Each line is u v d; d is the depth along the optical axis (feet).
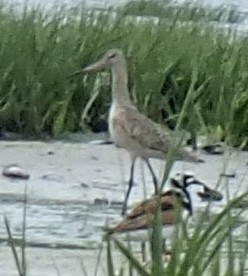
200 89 56.95
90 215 42.96
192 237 29.01
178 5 84.99
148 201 36.32
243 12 93.91
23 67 58.03
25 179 48.06
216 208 43.42
